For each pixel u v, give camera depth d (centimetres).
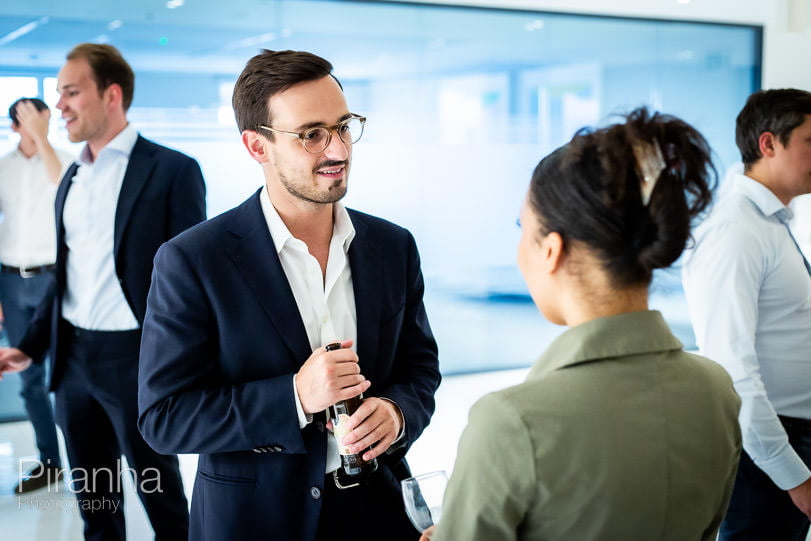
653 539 92
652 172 91
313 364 145
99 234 285
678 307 647
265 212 161
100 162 289
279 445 149
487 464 90
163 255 155
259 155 158
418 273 181
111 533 294
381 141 561
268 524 155
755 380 188
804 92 201
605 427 88
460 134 583
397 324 171
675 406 93
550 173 95
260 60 151
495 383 579
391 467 166
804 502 186
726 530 211
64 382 292
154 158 290
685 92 650
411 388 168
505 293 611
